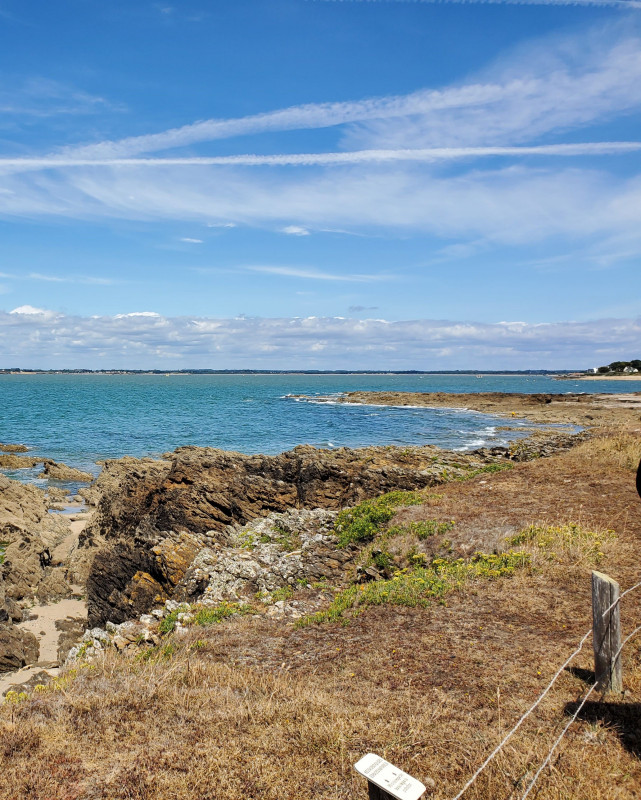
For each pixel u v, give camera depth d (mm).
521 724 6000
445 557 13281
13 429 70000
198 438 59844
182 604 12461
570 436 39562
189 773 5367
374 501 19625
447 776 5258
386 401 101562
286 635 9641
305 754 5680
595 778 5090
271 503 21828
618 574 10445
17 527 27109
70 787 5141
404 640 8664
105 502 25156
